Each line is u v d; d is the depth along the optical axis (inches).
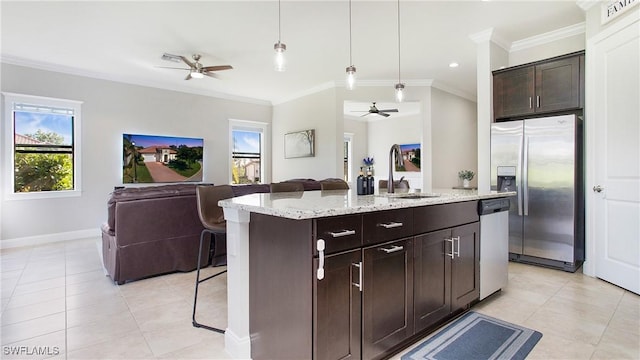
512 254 140.6
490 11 127.6
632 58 101.7
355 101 227.6
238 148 270.8
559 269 128.8
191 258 131.4
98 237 199.0
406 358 67.1
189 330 81.4
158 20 134.2
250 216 68.9
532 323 82.7
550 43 148.3
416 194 94.6
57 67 188.4
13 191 176.9
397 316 66.3
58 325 83.9
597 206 116.1
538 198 131.6
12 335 78.4
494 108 148.5
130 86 215.8
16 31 143.6
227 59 180.9
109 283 116.9
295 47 163.6
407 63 187.9
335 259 54.2
